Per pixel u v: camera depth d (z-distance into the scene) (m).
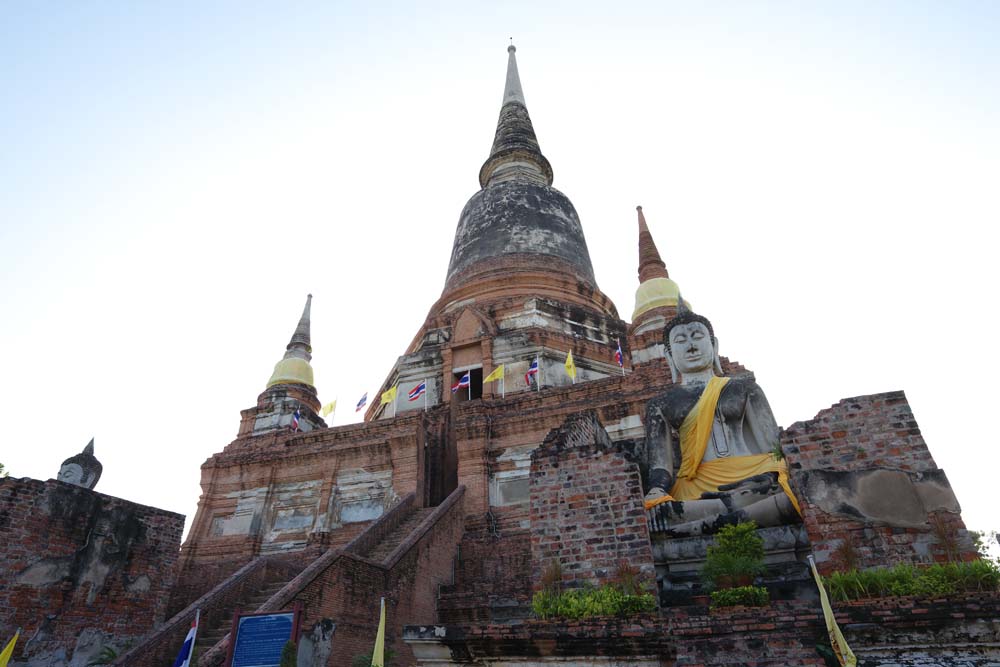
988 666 7.30
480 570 19.25
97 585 15.16
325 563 14.23
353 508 25.36
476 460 24.14
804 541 10.05
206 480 28.39
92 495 15.62
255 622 11.30
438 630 9.58
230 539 26.45
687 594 10.06
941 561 8.95
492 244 37.44
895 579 8.35
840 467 10.01
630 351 29.52
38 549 14.26
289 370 35.50
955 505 9.27
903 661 7.59
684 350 14.38
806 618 8.09
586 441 12.61
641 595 9.54
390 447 25.84
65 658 14.16
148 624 15.95
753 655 8.09
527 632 9.15
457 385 29.77
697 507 11.16
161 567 16.66
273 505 26.80
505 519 22.73
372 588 15.42
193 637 12.21
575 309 33.06
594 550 10.76
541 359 29.31
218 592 16.17
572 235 39.03
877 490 9.67
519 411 25.33
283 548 25.52
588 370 30.42
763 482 11.06
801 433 10.47
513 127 46.59
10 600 13.55
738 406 12.75
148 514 16.77
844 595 8.33
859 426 10.23
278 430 30.86
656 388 23.36
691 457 12.53
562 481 11.55
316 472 26.84
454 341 31.41
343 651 13.88
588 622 8.98
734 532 9.78
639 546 10.51
